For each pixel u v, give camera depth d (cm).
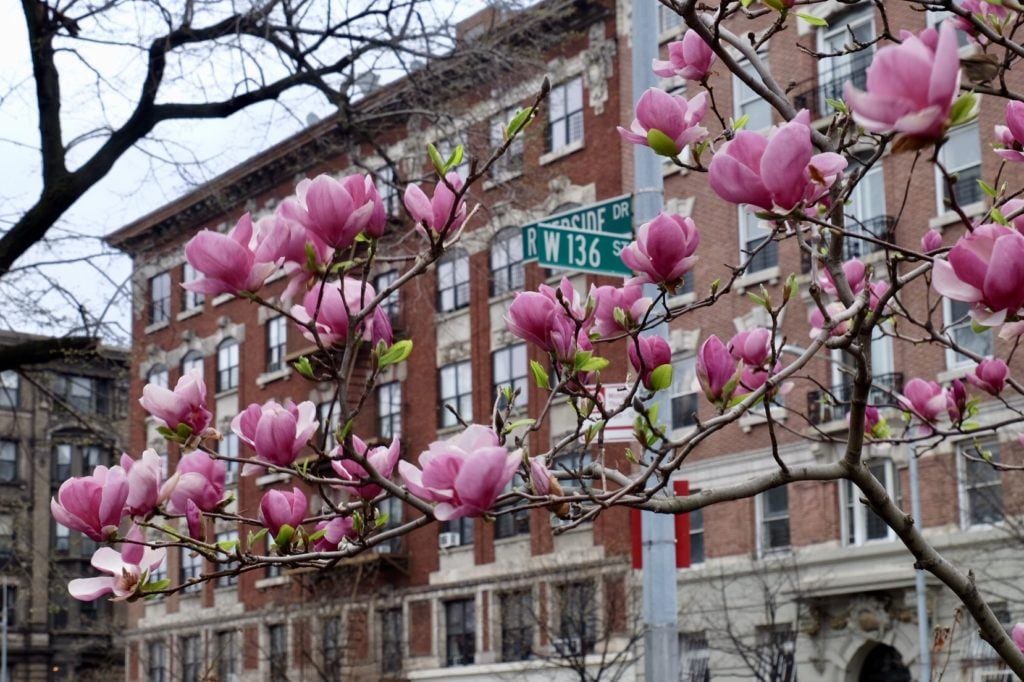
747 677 2745
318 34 1716
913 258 334
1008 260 269
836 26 2653
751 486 355
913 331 2508
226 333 4325
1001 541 2311
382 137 3100
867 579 2580
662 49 2820
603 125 3153
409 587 3656
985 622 369
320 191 301
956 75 225
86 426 2048
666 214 357
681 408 2902
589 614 3055
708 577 2880
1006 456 2369
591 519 342
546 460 369
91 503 323
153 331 4434
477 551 3475
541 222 929
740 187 293
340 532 357
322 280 309
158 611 4616
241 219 309
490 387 3438
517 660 3297
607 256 954
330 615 3612
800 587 2670
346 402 326
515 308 358
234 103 1688
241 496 4091
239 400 4244
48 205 1554
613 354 2772
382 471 345
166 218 4181
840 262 362
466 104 2128
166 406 335
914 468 2316
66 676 5550
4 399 5312
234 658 4212
